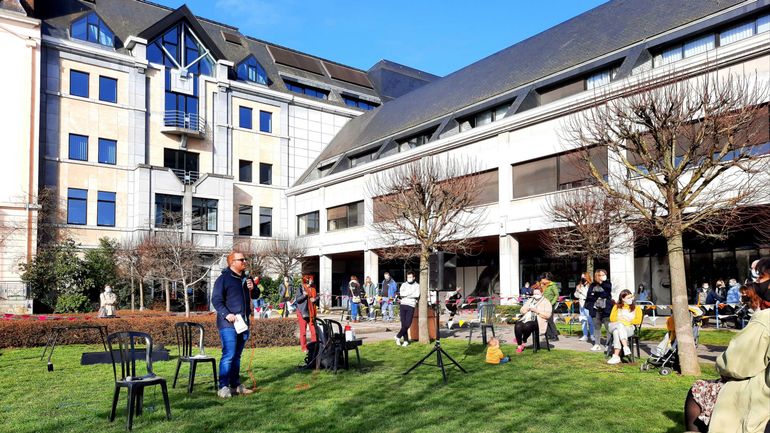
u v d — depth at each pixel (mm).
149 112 32688
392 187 16297
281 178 37781
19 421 5609
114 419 5676
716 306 15203
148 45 32938
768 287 3807
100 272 27250
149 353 5758
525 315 10852
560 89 22438
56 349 11984
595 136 10414
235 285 6918
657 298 20469
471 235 20688
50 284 26281
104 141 30922
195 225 32562
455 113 26594
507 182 22016
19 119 27766
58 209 29188
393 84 46562
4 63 27625
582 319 12914
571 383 7562
